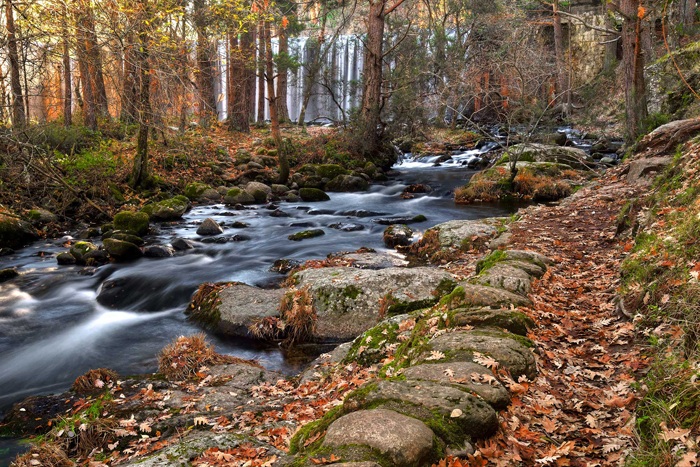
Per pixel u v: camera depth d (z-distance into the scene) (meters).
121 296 9.62
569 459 3.33
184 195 18.86
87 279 10.65
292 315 7.61
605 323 5.43
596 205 11.60
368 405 3.51
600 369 4.56
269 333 7.58
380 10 23.34
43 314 8.85
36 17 10.82
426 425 3.16
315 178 21.52
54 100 23.14
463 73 25.02
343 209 17.05
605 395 4.07
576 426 3.72
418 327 5.68
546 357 4.73
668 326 4.57
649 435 3.24
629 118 16.80
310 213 16.75
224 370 6.35
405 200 18.34
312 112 40.84
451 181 21.19
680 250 5.41
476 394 3.60
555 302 6.21
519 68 19.45
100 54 12.41
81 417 5.06
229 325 7.84
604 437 3.52
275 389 5.88
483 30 29.12
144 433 4.92
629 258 6.53
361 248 11.62
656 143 13.09
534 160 19.03
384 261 10.30
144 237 13.82
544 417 3.78
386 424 3.04
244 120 29.56
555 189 15.96
